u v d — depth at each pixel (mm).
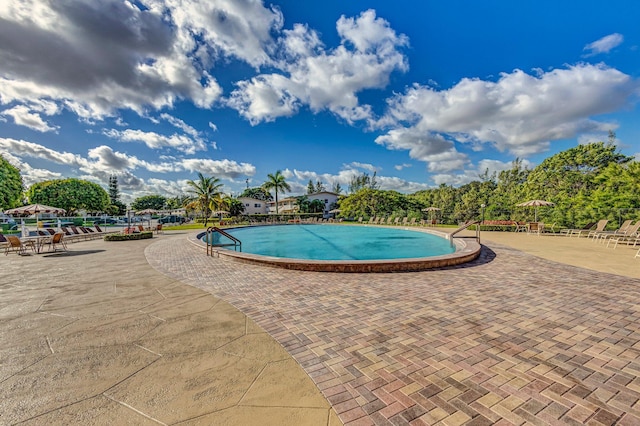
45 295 4750
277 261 6891
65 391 2129
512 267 6832
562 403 1984
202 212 40469
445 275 6059
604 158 25312
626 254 8688
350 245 14594
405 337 3094
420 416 1856
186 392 2117
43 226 21984
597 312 3803
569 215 16125
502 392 2117
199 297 4613
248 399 2033
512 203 24766
